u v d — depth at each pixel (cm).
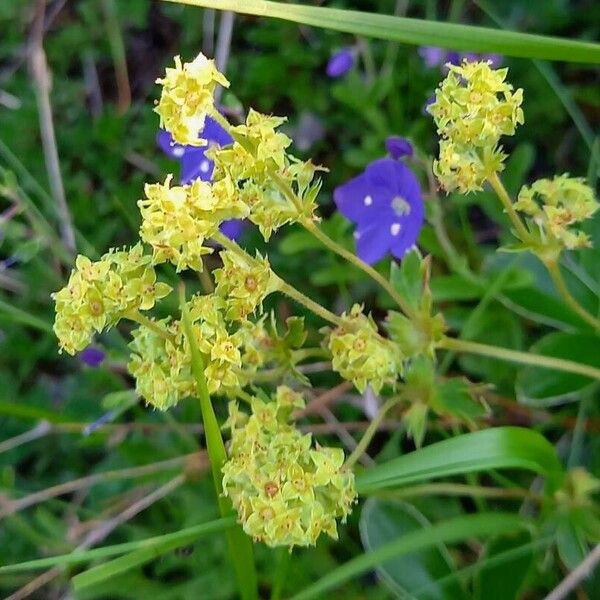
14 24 16
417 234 10
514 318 13
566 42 8
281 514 7
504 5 15
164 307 13
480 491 10
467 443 8
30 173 15
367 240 11
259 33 15
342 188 11
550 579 11
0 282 14
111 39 16
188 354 8
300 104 15
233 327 11
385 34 8
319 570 11
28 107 15
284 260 14
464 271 12
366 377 9
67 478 14
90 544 12
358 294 14
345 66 14
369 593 11
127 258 8
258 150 8
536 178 15
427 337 9
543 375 11
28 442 14
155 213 7
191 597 11
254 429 8
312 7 8
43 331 14
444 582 10
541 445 9
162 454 13
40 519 12
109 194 15
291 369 9
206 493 12
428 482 12
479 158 8
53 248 13
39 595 13
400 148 11
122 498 12
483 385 10
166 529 12
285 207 8
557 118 15
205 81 7
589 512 10
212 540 12
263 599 12
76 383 14
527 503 11
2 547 13
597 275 11
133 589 12
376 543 10
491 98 8
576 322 11
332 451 8
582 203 8
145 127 15
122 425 12
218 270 8
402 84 15
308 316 14
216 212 8
